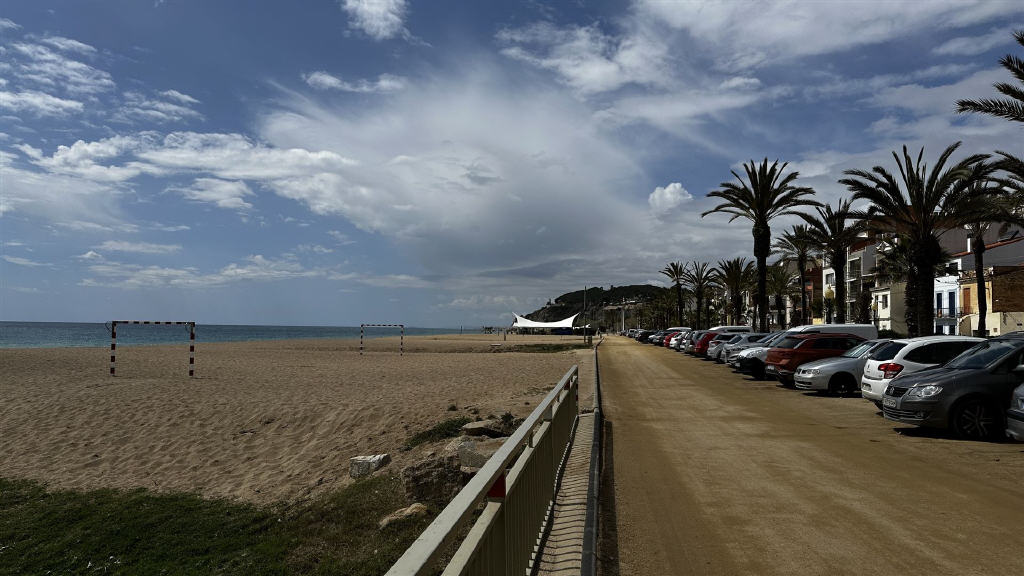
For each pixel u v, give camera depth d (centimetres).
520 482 408
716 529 577
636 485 750
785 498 682
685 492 714
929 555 499
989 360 1104
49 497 1046
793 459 898
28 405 1694
